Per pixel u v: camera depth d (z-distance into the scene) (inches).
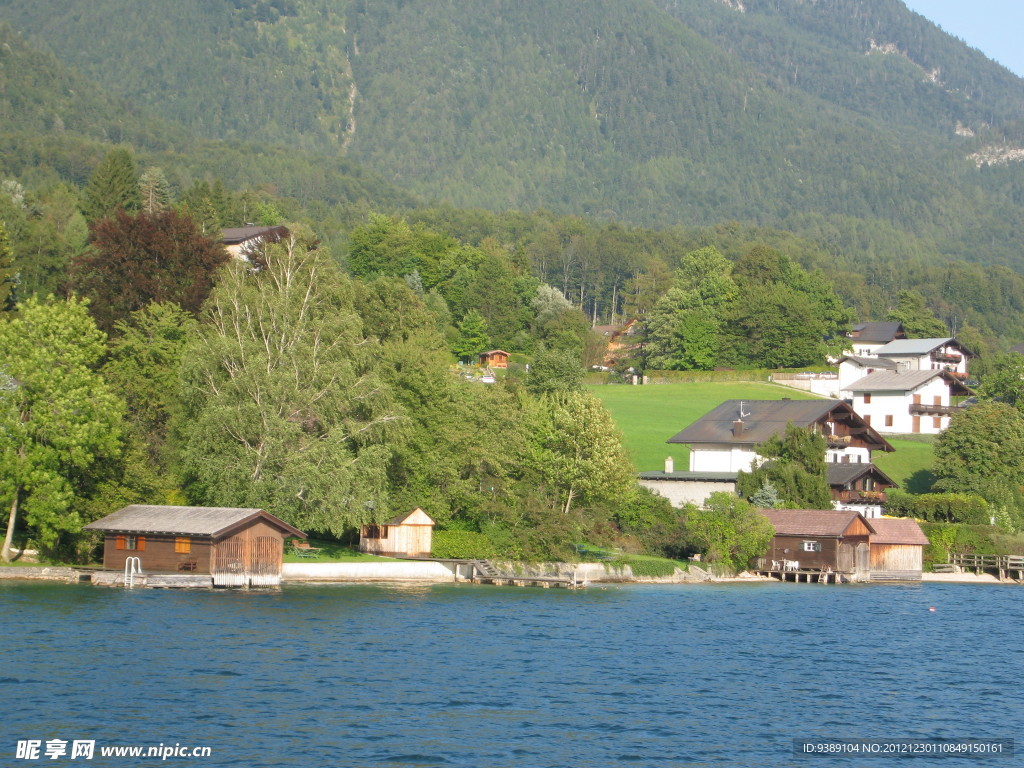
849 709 5088.6
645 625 7283.5
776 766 4185.5
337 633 6269.7
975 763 4311.0
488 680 5305.1
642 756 4227.4
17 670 4965.6
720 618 7810.0
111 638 5723.4
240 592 7632.9
